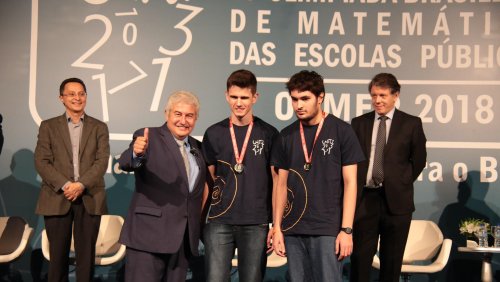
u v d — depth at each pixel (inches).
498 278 230.5
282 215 148.1
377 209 177.2
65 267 195.5
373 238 177.0
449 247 209.5
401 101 237.0
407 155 178.9
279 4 240.5
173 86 240.5
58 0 241.9
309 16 239.6
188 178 145.6
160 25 241.6
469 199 233.6
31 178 237.8
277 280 234.2
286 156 148.5
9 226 216.4
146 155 142.0
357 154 143.6
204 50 240.7
